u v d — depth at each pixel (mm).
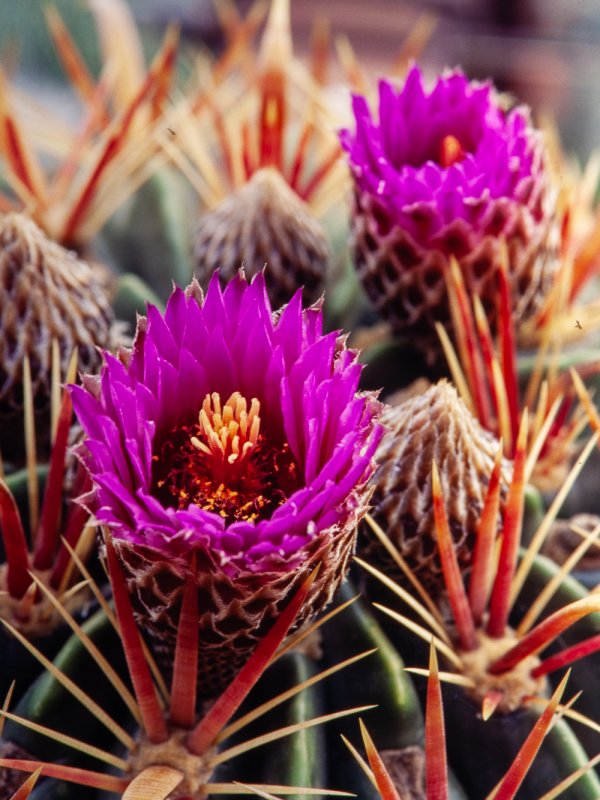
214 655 141
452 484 153
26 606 157
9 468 187
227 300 139
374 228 178
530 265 181
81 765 155
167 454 138
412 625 149
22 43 542
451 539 149
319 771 155
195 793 140
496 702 147
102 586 170
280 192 190
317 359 130
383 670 154
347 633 157
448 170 171
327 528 125
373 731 156
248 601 129
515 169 175
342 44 367
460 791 158
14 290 170
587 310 212
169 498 138
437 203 174
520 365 197
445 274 178
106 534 131
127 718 158
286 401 129
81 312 176
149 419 132
